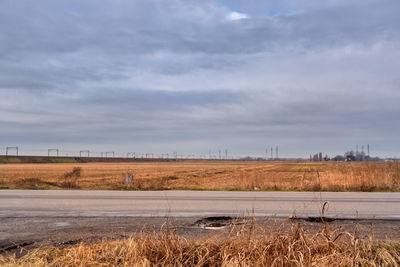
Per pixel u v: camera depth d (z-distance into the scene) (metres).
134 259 4.78
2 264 4.78
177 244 5.36
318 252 5.07
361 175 18.33
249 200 12.05
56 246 6.05
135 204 11.02
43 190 15.62
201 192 14.89
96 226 7.65
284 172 47.22
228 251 4.95
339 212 9.58
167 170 68.06
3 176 40.72
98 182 28.48
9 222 8.09
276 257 4.60
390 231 7.21
